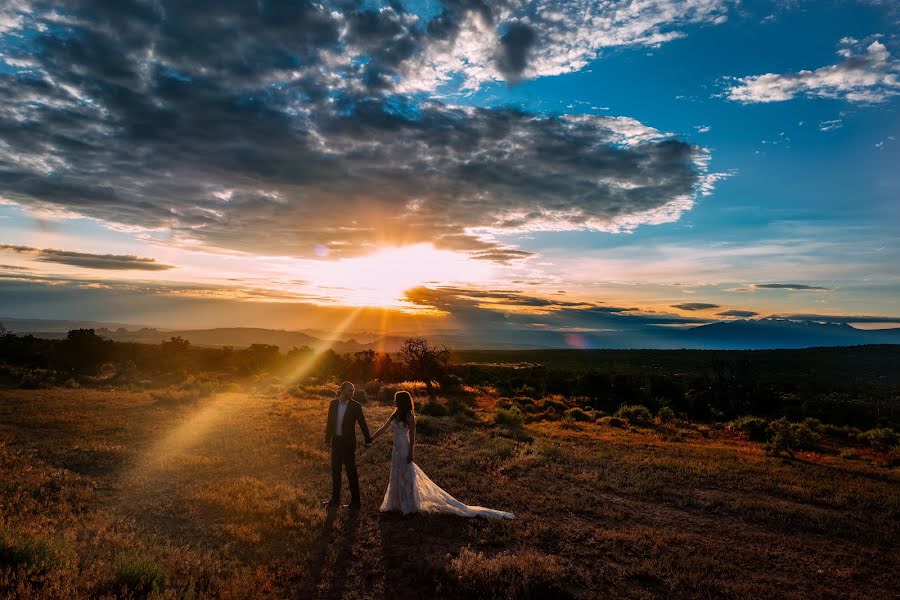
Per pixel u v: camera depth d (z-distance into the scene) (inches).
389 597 202.1
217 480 355.3
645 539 285.6
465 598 202.2
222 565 220.8
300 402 866.1
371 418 710.5
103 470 374.0
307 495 328.5
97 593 182.1
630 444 634.2
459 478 398.6
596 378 1435.8
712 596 221.1
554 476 423.8
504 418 786.8
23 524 234.4
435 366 1444.4
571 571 235.1
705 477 454.9
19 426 520.7
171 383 1166.3
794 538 307.7
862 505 390.6
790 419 1149.7
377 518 290.8
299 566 221.9
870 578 255.0
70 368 1491.1
